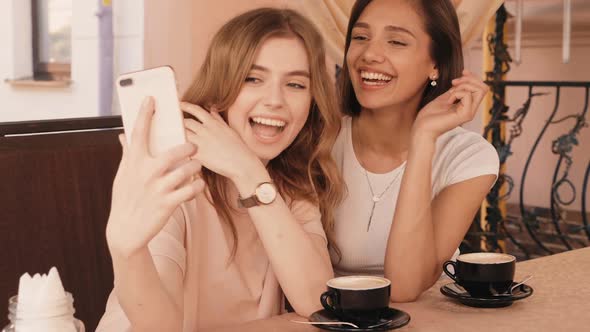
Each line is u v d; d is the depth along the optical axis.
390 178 1.76
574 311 1.23
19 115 4.82
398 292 1.38
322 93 1.48
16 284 1.79
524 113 3.86
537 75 6.11
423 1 1.70
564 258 1.61
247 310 1.46
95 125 2.07
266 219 1.31
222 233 1.44
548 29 5.63
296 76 1.40
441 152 1.72
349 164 1.80
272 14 1.41
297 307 1.31
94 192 1.94
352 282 1.18
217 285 1.43
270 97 1.38
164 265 1.22
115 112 4.50
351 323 1.13
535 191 6.29
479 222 3.79
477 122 6.20
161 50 3.70
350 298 1.12
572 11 5.07
